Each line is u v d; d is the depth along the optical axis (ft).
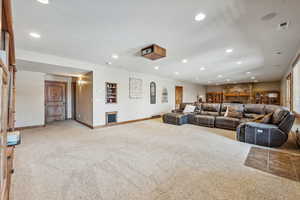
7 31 3.88
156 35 8.02
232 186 5.05
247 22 6.63
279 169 6.24
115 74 16.93
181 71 19.04
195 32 7.64
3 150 3.15
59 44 9.37
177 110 19.76
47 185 5.13
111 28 7.22
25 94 14.55
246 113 14.39
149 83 21.58
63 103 20.33
